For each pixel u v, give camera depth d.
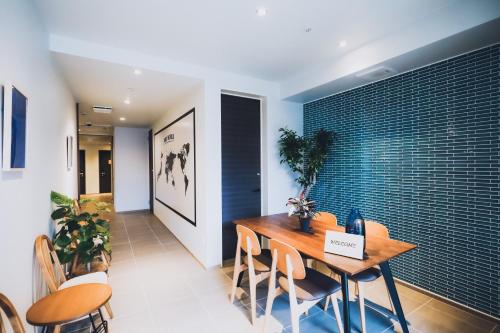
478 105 2.25
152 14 2.06
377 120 3.09
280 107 3.94
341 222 3.58
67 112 3.28
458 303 2.37
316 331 2.02
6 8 1.34
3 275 1.29
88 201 2.85
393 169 2.93
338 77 2.98
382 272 1.90
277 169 3.91
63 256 2.33
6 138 1.28
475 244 2.27
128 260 3.52
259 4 1.96
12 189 1.41
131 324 2.11
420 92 2.66
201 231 3.38
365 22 2.24
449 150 2.44
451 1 1.95
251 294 2.13
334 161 3.68
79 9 1.98
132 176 7.28
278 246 1.81
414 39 2.25
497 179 2.14
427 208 2.61
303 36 2.47
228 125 3.60
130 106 4.55
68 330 2.04
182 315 2.23
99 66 2.71
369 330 2.03
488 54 2.19
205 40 2.52
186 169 3.95
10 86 1.31
